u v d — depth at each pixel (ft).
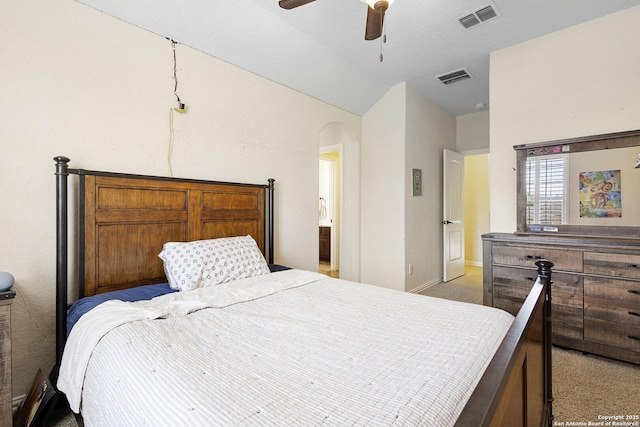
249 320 4.37
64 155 5.71
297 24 8.10
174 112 7.21
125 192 6.32
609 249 6.82
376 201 12.93
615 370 6.60
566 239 7.36
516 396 2.60
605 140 8.07
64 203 5.41
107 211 6.06
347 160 13.74
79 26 5.86
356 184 13.38
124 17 6.35
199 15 6.91
